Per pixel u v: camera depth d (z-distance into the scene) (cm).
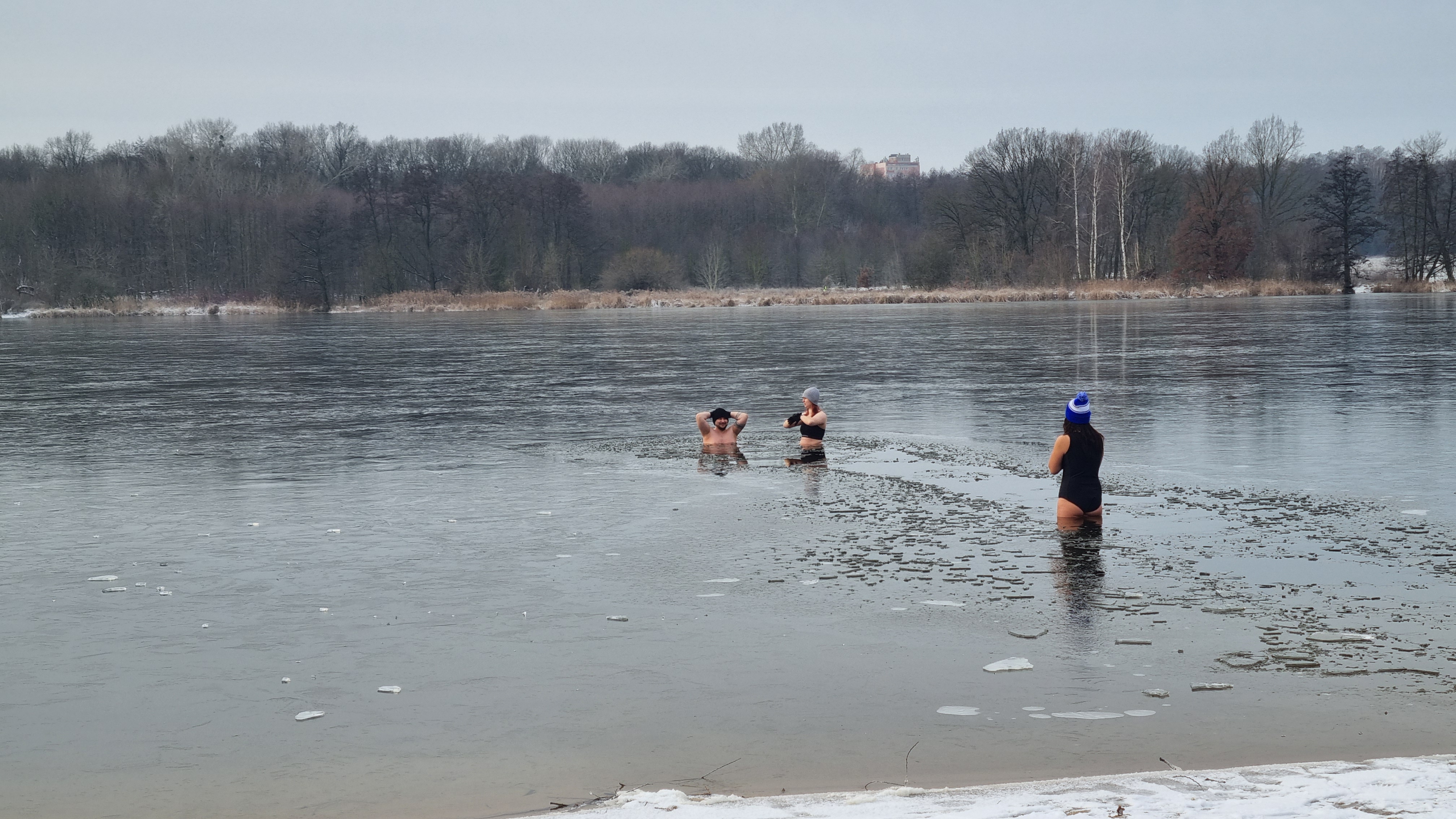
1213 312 6194
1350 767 573
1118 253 10656
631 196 13900
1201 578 940
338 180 15562
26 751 650
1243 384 2455
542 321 6569
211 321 7538
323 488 1415
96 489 1420
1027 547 1053
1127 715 670
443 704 709
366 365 3434
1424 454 1516
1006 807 511
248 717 694
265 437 1881
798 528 1151
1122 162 10038
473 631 848
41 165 14062
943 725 662
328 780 607
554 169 17762
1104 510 1206
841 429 1852
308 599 931
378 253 10388
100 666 783
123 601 931
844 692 716
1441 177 9650
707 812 524
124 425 2047
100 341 4978
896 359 3297
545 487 1402
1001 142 10600
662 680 743
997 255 9769
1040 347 3684
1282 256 9744
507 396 2459
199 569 1028
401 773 614
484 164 16750
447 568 1023
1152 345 3666
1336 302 7525
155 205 11294
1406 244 9881
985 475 1423
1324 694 695
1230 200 9188
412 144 16612
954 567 991
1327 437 1670
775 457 1600
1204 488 1316
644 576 985
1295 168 10906
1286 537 1077
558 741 652
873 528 1145
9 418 2169
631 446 1725
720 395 2425
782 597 914
